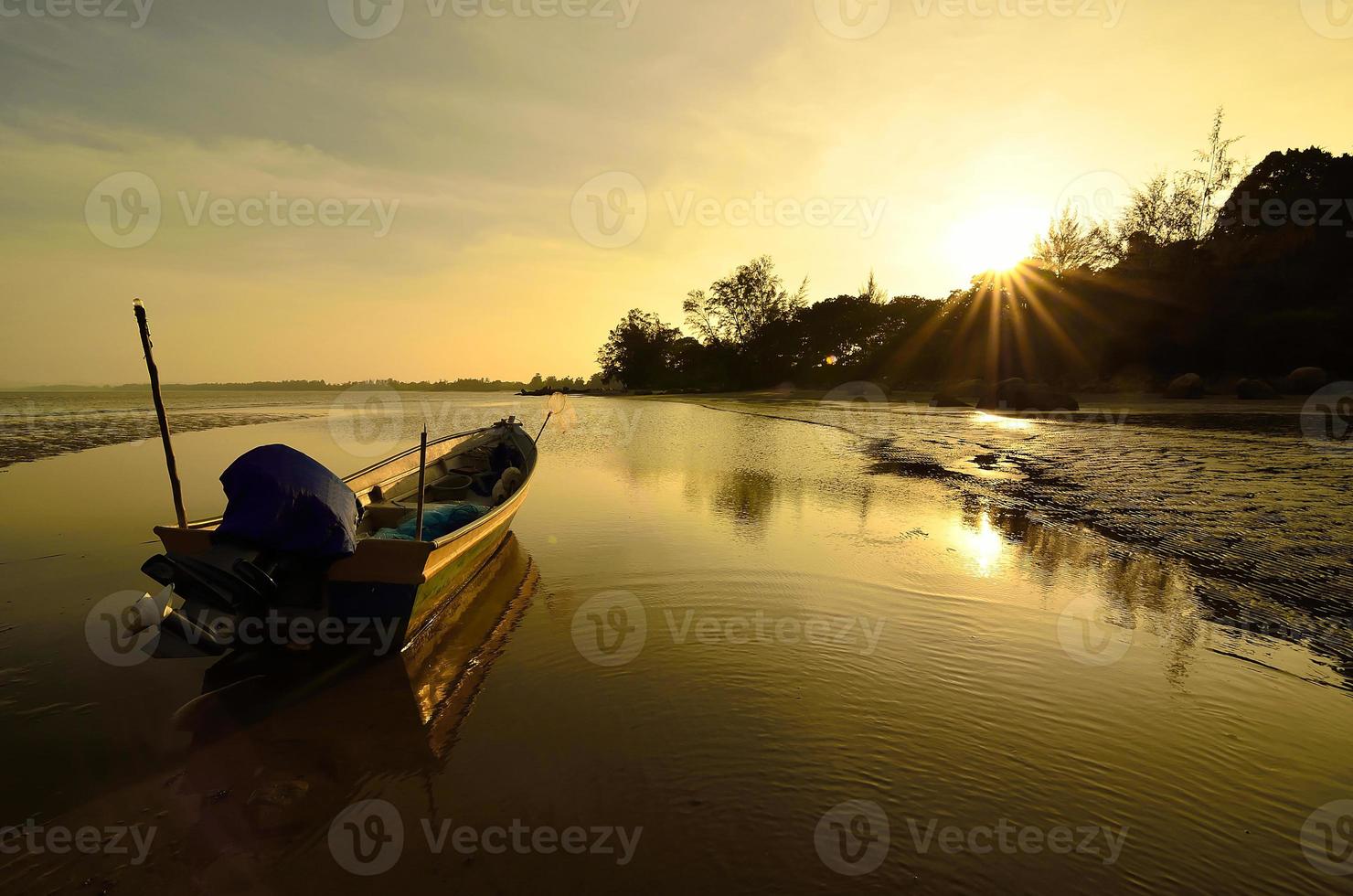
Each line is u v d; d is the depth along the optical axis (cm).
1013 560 789
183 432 2727
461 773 400
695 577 758
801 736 435
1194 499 1005
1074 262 4453
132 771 402
